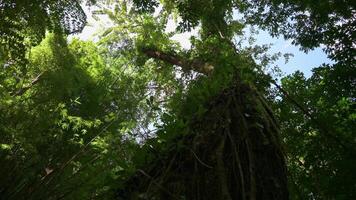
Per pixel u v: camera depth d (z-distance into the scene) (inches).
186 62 290.2
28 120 302.8
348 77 204.4
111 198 81.6
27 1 162.9
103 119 394.3
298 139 195.3
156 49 430.3
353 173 176.9
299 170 197.0
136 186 80.0
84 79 390.3
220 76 95.9
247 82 94.2
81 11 183.0
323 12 224.7
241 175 71.4
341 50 209.5
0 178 283.4
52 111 331.0
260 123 82.1
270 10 263.9
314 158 191.6
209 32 332.5
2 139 281.3
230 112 83.0
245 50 301.6
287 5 256.8
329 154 189.5
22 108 303.7
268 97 173.9
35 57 376.5
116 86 432.1
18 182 290.8
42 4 170.9
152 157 82.4
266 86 129.9
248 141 77.2
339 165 179.6
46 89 348.5
